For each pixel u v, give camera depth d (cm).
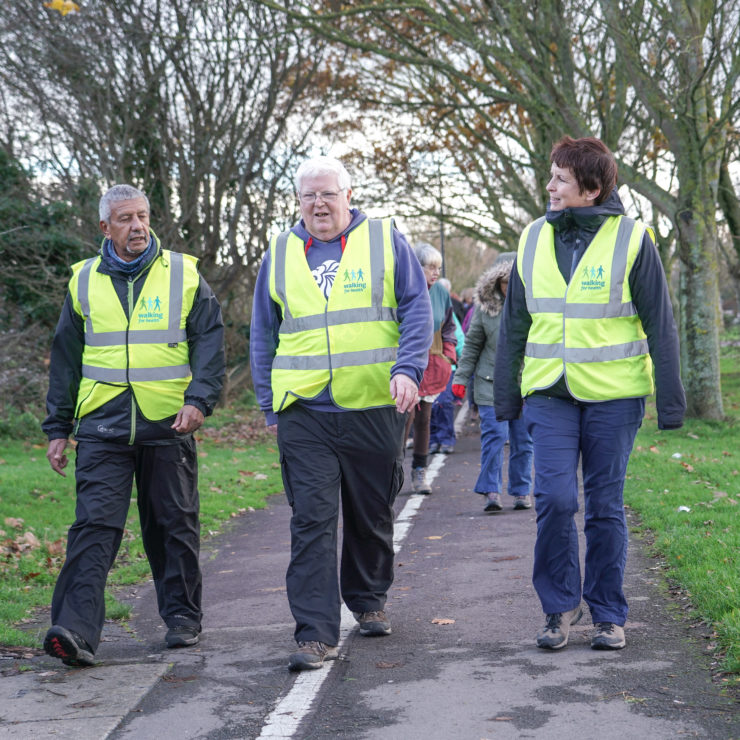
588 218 406
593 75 1822
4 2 1494
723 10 1335
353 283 434
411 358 425
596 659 388
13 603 547
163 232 1781
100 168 1664
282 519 861
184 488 454
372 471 437
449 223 2364
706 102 1409
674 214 1406
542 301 415
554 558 411
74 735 334
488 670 384
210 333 451
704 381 1398
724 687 345
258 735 329
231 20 1644
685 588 486
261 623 498
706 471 918
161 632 493
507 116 2186
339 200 438
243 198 1858
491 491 798
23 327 1648
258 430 1672
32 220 1620
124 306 445
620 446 406
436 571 593
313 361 430
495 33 1534
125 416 438
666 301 404
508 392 438
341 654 421
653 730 309
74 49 1561
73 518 832
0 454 1258
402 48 1977
